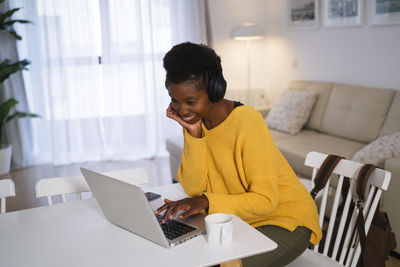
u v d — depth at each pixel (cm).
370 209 151
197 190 151
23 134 457
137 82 474
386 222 162
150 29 464
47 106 464
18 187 395
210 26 487
